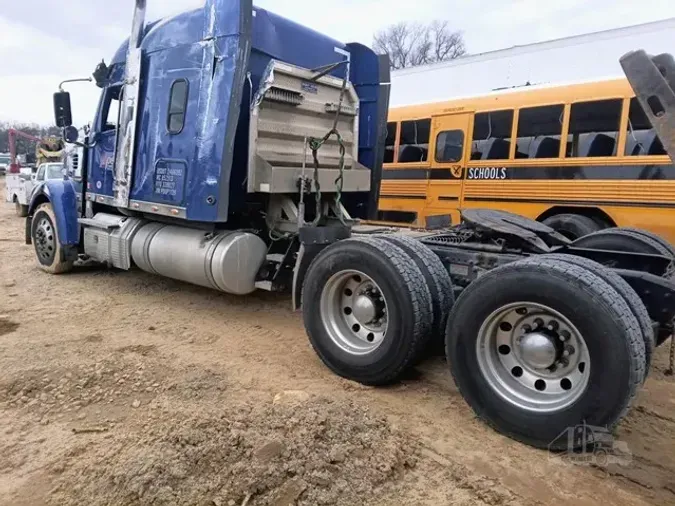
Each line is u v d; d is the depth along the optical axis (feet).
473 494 8.81
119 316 18.28
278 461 8.96
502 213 16.34
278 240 18.39
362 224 23.85
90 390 12.07
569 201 26.32
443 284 12.57
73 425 10.58
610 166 24.99
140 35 19.01
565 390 10.04
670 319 10.96
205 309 19.45
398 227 22.81
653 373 14.08
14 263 27.45
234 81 15.67
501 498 8.69
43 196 25.08
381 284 12.14
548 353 10.04
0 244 34.14
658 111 9.98
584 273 9.66
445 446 10.20
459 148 30.27
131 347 15.14
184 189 17.24
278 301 20.74
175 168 17.52
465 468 9.47
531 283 9.93
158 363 13.85
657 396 12.64
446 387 12.95
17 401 11.53
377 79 21.22
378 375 12.44
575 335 9.73
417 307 11.75
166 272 19.06
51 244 24.29
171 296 21.04
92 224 22.17
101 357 13.99
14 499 8.33
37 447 9.80
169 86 17.66
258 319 18.44
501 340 10.79
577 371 9.90
